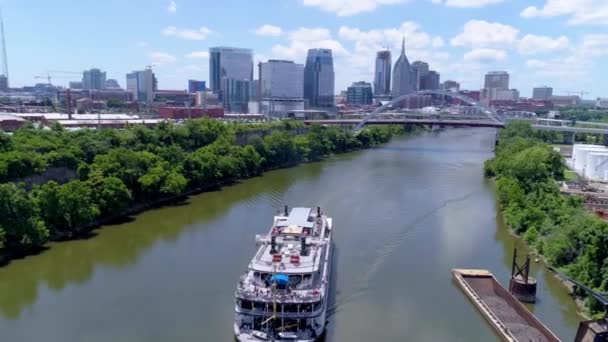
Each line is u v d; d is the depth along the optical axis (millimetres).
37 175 81875
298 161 153875
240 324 45844
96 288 58250
